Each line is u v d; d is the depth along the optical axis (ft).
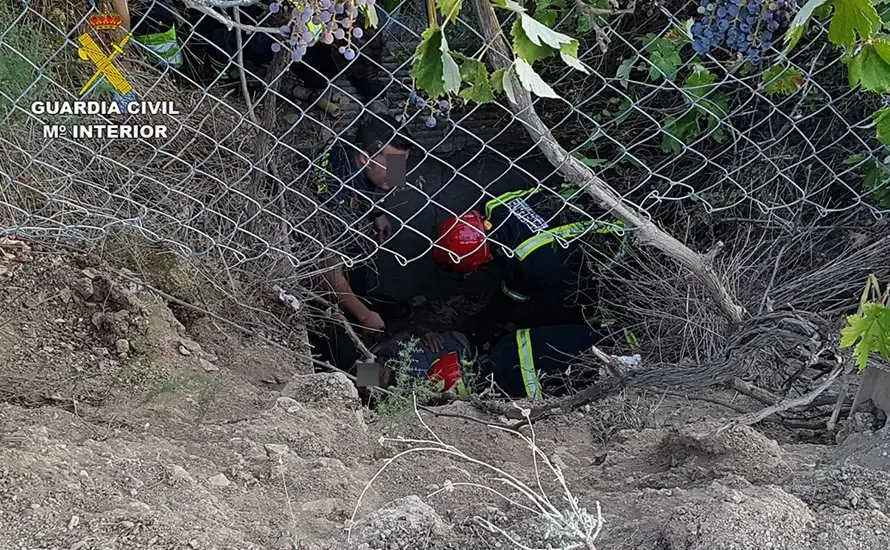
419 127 15.53
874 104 10.67
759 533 5.98
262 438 7.97
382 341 13.69
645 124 12.72
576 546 5.94
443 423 9.29
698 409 9.56
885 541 6.13
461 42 10.98
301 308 11.71
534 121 7.48
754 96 10.48
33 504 5.86
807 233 10.47
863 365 6.90
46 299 9.37
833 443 8.61
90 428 7.56
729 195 11.72
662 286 11.27
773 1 6.74
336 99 14.30
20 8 9.81
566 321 14.32
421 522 6.31
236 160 12.03
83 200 10.01
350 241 12.97
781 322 8.64
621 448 8.83
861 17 5.37
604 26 9.93
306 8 5.77
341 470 7.56
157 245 10.34
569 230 12.68
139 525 5.80
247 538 6.20
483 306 14.94
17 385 8.20
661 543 6.17
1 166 9.32
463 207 15.06
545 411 9.64
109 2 8.68
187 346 9.72
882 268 9.91
